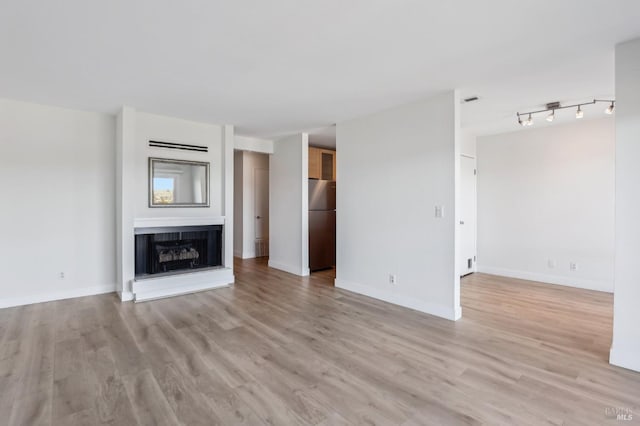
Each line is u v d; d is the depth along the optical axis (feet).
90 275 14.12
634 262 7.70
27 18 6.83
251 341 9.55
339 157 15.64
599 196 15.12
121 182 13.38
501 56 8.61
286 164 19.30
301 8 6.51
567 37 7.57
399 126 12.98
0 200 12.27
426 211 12.07
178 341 9.50
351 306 12.85
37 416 6.15
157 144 14.49
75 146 13.69
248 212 24.25
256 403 6.59
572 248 15.89
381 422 6.04
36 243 12.96
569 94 11.45
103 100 12.39
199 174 15.71
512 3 6.29
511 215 17.89
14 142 12.48
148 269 14.39
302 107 13.12
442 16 6.78
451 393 6.95
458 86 10.77
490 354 8.75
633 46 7.66
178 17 6.84
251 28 7.30
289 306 12.84
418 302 12.37
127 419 6.09
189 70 9.59
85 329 10.34
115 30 7.35
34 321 10.97
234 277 16.93
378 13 6.69
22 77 10.09
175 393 6.91
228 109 13.51
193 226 15.29
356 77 10.09
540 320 11.30
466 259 18.39
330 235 19.99
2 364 8.08
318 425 5.96
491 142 18.61
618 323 7.98
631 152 7.64
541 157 16.80
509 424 5.96
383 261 13.65
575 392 6.95
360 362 8.31
